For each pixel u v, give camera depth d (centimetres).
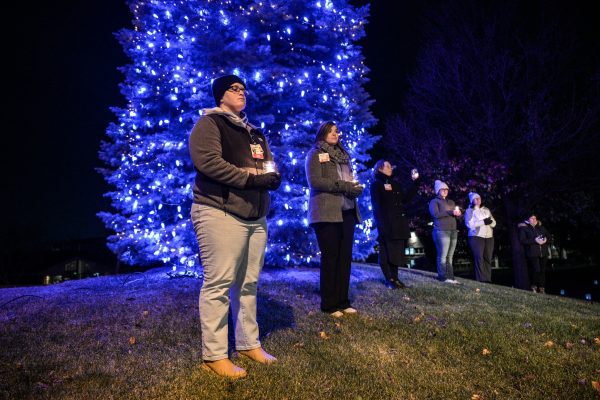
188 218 738
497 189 1436
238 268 266
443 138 1564
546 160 1348
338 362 277
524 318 418
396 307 446
